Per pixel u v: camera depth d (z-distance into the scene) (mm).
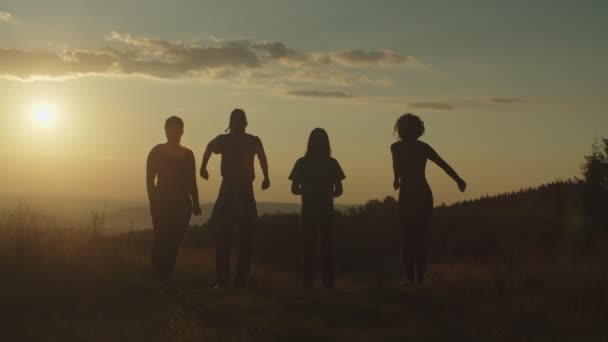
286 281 11688
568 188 23922
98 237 12344
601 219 21844
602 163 23234
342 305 8344
